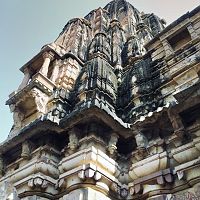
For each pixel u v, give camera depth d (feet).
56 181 31.89
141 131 32.81
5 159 38.04
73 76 46.50
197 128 28.71
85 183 28.55
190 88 28.09
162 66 42.57
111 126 32.78
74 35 66.03
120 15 85.92
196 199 25.80
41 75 42.11
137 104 38.27
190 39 43.62
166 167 29.32
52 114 36.96
